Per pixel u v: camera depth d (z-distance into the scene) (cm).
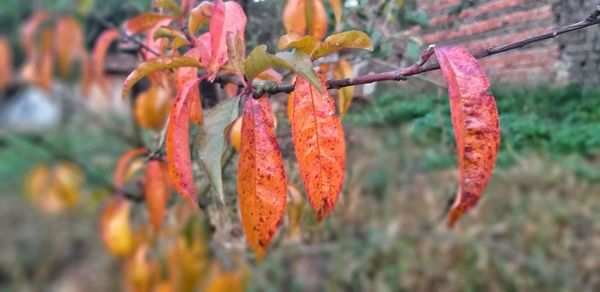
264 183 21
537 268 93
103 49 43
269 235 21
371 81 23
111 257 132
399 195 95
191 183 22
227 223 44
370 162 77
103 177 75
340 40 21
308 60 19
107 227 51
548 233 101
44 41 56
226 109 22
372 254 96
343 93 35
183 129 23
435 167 73
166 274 53
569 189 96
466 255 99
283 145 40
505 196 100
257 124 21
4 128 102
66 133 90
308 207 44
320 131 21
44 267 137
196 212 45
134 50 49
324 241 71
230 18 25
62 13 55
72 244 141
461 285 96
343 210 57
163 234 52
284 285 94
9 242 143
